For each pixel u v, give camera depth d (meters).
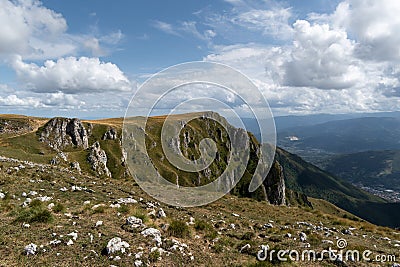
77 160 81.06
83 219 13.80
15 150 47.81
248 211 25.98
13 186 19.36
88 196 19.89
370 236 20.30
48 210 13.98
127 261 9.72
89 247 10.38
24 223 11.97
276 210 28.22
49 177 23.98
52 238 10.68
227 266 10.98
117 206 16.97
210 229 15.42
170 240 12.29
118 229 12.80
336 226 23.59
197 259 11.16
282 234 17.00
